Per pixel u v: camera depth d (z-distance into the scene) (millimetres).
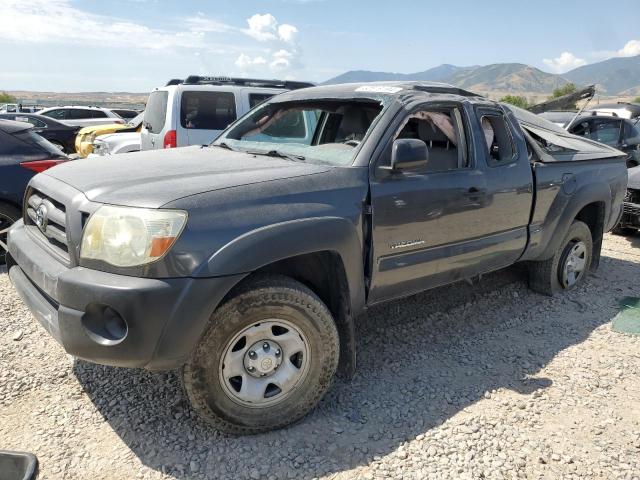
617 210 5680
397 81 4105
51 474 2557
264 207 2783
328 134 4227
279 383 2910
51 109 20750
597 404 3312
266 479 2594
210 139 8141
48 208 3061
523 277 5539
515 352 4000
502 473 2668
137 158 3584
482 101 4137
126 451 2748
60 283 2578
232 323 2701
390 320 4504
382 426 3037
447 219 3637
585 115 11383
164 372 3482
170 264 2490
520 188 4211
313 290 3270
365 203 3174
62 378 3387
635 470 2721
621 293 5344
